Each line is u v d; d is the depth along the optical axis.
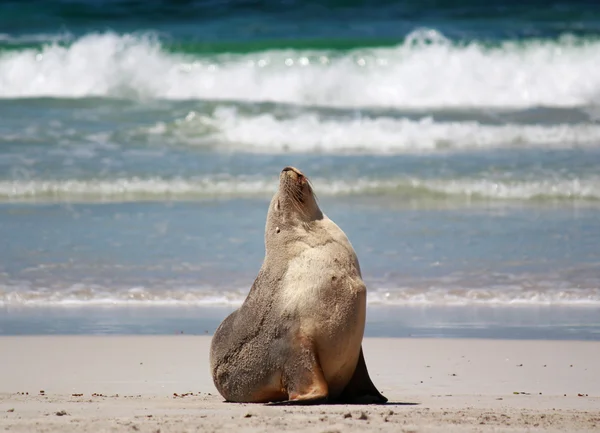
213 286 43.88
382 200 62.03
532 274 45.53
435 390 26.94
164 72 91.38
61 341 34.69
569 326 37.34
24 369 30.16
